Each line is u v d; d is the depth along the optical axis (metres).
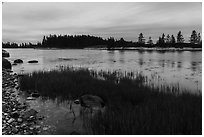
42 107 7.11
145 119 5.09
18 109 6.81
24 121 5.74
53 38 158.88
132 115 5.38
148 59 33.88
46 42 160.50
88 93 8.38
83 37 153.75
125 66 22.88
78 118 6.00
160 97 7.35
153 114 5.41
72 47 147.75
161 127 4.75
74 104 7.43
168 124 4.84
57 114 6.36
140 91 8.30
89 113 6.36
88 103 7.09
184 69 19.31
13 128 5.17
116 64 25.61
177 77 14.25
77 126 5.42
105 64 25.80
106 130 5.01
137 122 4.91
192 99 6.94
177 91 9.01
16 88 10.17
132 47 114.75
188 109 5.69
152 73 16.42
